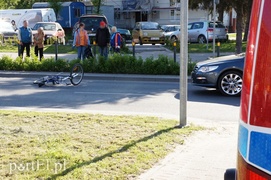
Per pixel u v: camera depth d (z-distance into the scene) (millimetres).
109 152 5570
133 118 7781
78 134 6461
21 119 7543
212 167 5305
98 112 8570
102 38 18312
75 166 4992
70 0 53156
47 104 10359
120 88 13445
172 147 6090
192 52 25781
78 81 14398
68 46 30125
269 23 2064
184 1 7027
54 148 5680
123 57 17109
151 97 11523
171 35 34000
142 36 32406
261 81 2072
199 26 33938
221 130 7371
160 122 7508
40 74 16812
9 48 29453
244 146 2150
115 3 56656
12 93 12172
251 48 2145
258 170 2066
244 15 30031
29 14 37125
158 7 55562
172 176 4934
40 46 19250
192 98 11383
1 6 52312
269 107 2041
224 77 11758
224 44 30125
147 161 5332
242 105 2195
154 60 17062
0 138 6176
